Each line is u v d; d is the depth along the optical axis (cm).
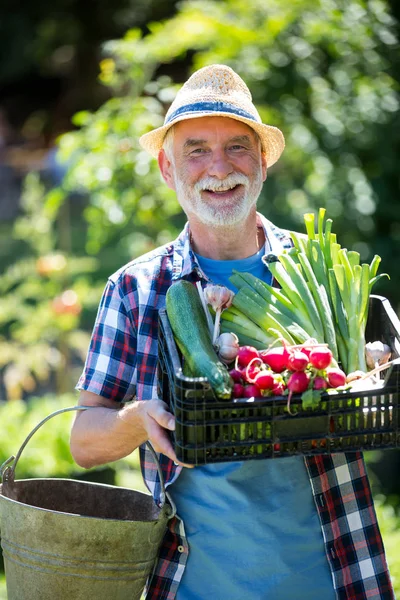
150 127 712
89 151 743
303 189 891
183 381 274
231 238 351
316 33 819
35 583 308
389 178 917
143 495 340
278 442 280
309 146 838
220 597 328
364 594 333
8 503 307
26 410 765
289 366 279
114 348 350
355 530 338
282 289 334
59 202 793
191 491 331
